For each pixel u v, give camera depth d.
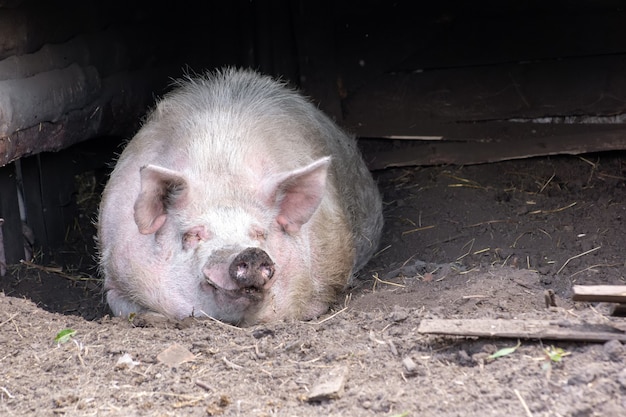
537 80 16.83
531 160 16.44
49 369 8.70
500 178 16.09
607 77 16.48
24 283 12.98
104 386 8.22
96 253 13.46
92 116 14.34
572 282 11.86
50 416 7.71
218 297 9.77
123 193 11.48
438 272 12.70
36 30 13.09
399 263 13.79
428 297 10.90
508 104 17.00
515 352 8.13
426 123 17.33
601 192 15.17
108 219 11.58
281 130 12.07
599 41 16.42
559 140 16.28
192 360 8.66
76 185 16.06
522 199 15.26
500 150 16.52
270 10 17.61
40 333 9.81
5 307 10.48
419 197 15.86
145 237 10.73
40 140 13.02
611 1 16.31
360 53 17.64
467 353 8.29
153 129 12.11
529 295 10.36
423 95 17.42
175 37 16.75
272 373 8.29
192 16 17.16
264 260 9.27
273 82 13.63
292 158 11.76
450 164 16.70
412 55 17.44
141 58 15.77
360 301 11.27
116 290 11.45
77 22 14.21
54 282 13.18
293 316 11.01
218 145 10.89
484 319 8.80
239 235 9.99
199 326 9.82
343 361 8.47
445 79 17.30
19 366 8.80
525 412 7.17
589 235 13.67
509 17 16.88
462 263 13.26
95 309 12.51
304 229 11.28
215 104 12.06
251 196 10.44
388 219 15.33
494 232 14.25
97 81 14.38
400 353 8.50
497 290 10.62
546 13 16.66
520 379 7.65
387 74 17.59
